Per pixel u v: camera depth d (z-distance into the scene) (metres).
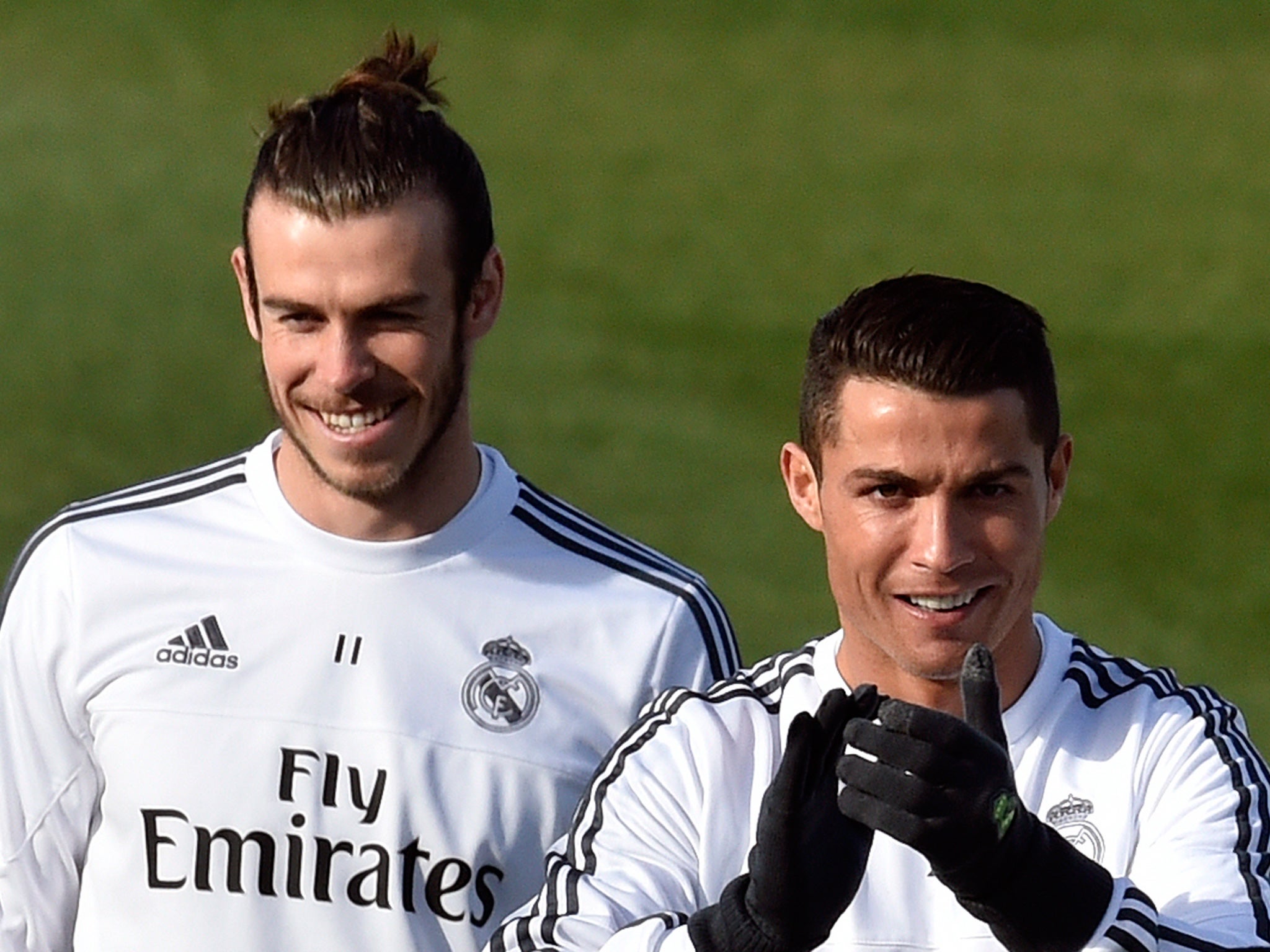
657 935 9.84
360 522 12.83
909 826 9.02
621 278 49.53
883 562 10.35
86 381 43.56
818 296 49.06
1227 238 53.38
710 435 40.75
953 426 10.10
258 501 13.10
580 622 12.99
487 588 12.98
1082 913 9.32
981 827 9.06
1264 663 32.56
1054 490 10.88
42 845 13.00
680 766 11.13
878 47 68.25
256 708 12.71
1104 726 11.07
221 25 67.06
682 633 13.10
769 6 71.44
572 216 53.81
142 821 12.66
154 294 48.19
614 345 45.41
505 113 61.84
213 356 45.03
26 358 44.50
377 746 12.61
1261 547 36.81
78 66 63.00
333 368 11.84
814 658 11.38
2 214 52.59
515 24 69.12
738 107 62.81
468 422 13.05
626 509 37.44
